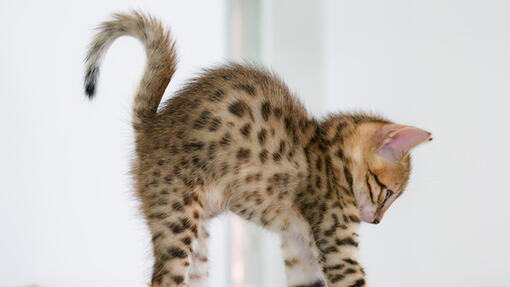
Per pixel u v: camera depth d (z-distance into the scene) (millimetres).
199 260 1012
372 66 1230
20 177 1191
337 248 964
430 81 1163
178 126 955
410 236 1168
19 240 1188
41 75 1202
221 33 1301
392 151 987
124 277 1222
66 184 1210
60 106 1210
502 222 1110
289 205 977
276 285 1300
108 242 1220
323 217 968
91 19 1213
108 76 1222
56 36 1206
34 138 1199
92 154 1219
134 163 971
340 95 1268
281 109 984
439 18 1158
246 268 1308
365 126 993
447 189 1141
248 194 971
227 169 960
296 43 1317
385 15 1217
